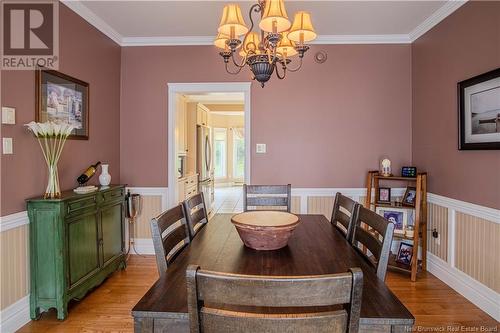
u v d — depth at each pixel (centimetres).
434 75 324
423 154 347
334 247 161
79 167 301
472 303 262
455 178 290
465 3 273
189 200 197
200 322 81
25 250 230
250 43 211
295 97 379
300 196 382
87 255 262
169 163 388
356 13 311
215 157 1128
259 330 78
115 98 374
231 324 79
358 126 378
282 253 151
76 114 295
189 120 580
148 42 381
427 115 338
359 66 376
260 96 381
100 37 338
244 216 183
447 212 303
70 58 287
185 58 384
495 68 239
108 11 308
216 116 1120
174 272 129
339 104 378
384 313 96
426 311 249
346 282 76
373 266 142
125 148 389
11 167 220
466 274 274
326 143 380
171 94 385
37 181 244
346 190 380
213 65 382
